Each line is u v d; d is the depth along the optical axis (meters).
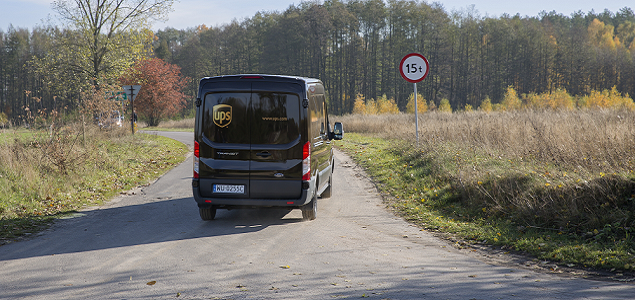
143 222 7.62
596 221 6.14
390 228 7.10
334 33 97.06
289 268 5.12
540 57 109.38
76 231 7.00
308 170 7.27
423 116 28.27
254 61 108.69
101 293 4.33
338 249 5.92
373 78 101.00
